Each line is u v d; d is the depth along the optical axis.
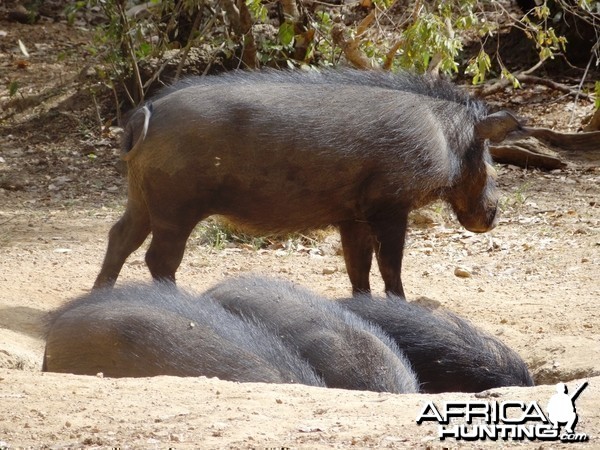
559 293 21.38
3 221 28.44
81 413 11.17
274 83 18.66
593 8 41.25
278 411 11.26
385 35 34.97
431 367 15.35
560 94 40.44
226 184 18.27
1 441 10.20
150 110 18.34
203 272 23.94
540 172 33.44
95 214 29.58
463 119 19.42
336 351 14.23
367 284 20.17
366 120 18.44
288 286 16.14
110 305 14.49
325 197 18.61
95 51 37.12
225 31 36.03
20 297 20.70
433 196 19.50
